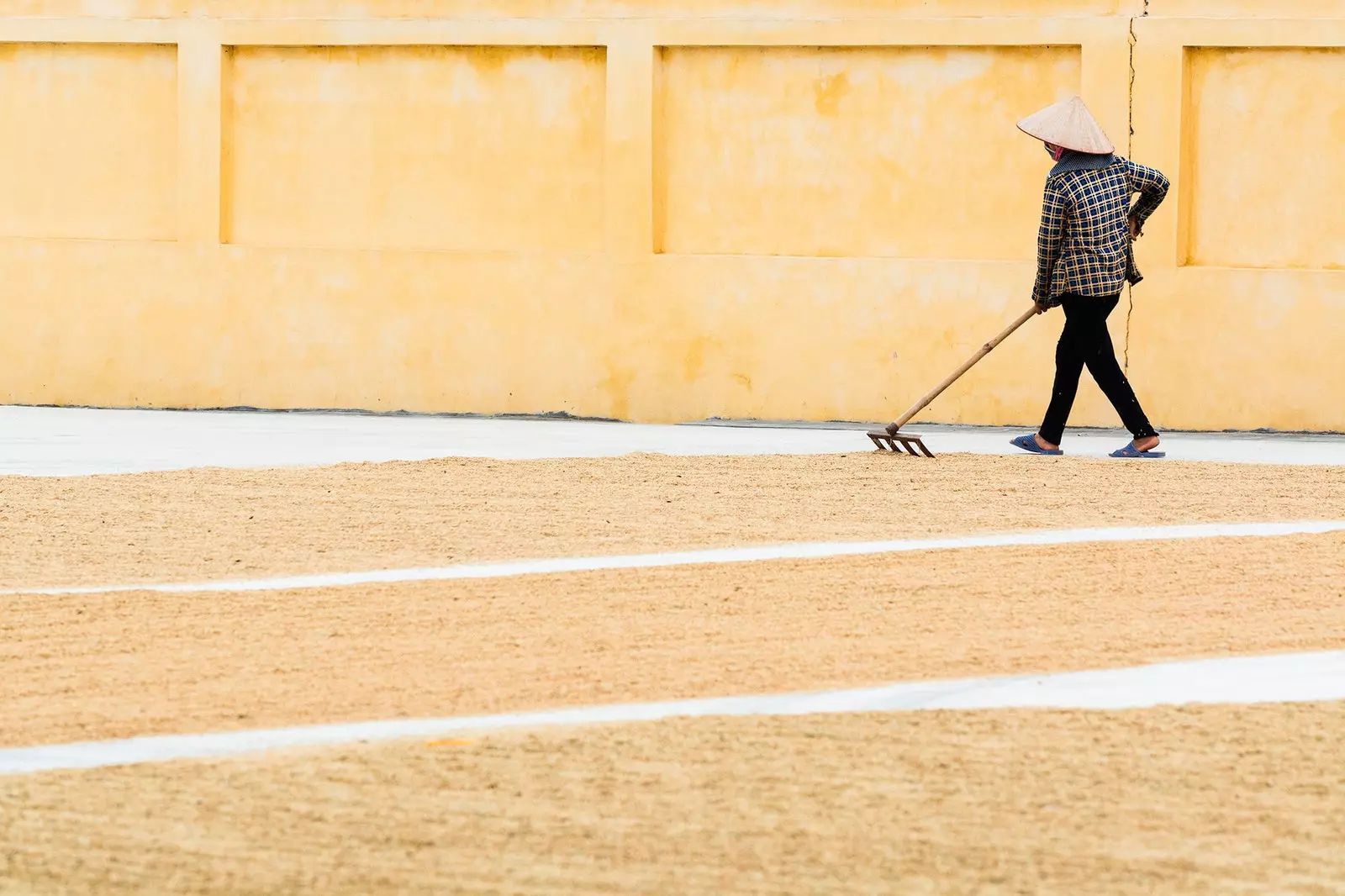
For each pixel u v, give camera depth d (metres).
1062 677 14.93
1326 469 25.91
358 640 16.06
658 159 32.44
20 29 34.12
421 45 33.00
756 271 31.95
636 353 32.44
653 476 25.09
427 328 33.12
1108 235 26.61
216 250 33.72
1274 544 20.28
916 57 31.50
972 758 12.79
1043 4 30.77
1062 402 27.38
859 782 12.30
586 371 32.62
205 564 19.16
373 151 33.44
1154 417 30.77
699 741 13.17
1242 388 30.48
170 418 32.56
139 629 16.41
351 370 33.44
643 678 14.88
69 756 12.88
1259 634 16.36
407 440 29.20
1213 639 16.17
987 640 16.11
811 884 10.59
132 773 12.50
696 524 21.47
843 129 31.86
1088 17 30.56
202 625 16.55
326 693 14.45
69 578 18.41
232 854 11.05
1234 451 28.12
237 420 32.19
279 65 33.69
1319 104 30.27
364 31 33.06
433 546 20.19
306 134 33.69
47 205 34.56
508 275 32.75
